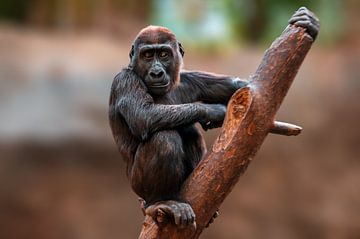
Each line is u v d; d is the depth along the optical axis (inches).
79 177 1021.8
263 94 356.2
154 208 359.3
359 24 1220.5
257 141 356.8
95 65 1067.9
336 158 1074.7
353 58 1136.8
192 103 377.4
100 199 1027.9
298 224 1059.9
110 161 1033.5
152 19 1220.5
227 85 410.9
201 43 1159.0
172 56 392.8
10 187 999.6
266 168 1066.7
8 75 1029.2
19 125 1008.2
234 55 1144.2
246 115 353.4
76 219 1015.6
